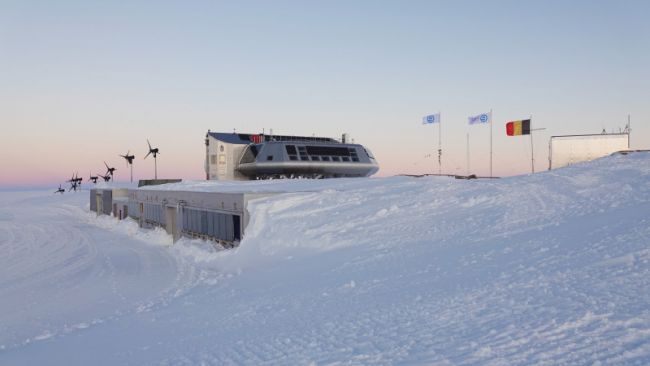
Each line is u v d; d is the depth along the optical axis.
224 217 30.20
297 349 9.34
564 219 17.16
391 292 12.45
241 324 12.15
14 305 20.64
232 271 22.53
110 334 13.62
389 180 38.06
